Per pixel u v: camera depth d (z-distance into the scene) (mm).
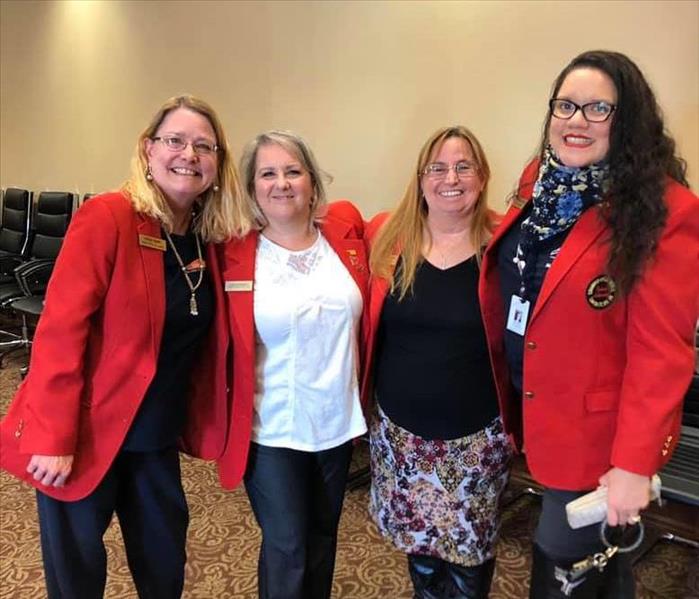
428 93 3248
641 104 1124
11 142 6305
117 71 5098
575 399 1271
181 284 1516
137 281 1438
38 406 1388
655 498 1184
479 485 1659
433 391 1606
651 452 1133
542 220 1251
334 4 3566
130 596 2092
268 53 3965
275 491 1648
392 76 3381
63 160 5836
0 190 5574
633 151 1123
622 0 2572
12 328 5484
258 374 1626
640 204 1114
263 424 1638
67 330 1387
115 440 1479
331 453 1712
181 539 1734
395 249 1688
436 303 1587
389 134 3449
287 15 3809
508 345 1404
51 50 5645
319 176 1687
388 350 1697
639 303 1144
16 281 4707
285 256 1637
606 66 1134
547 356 1276
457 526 1680
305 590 1758
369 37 3439
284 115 3957
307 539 1737
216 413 1667
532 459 1344
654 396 1133
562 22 2748
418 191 1649
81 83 5441
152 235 1479
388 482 1748
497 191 3068
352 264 1711
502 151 3027
